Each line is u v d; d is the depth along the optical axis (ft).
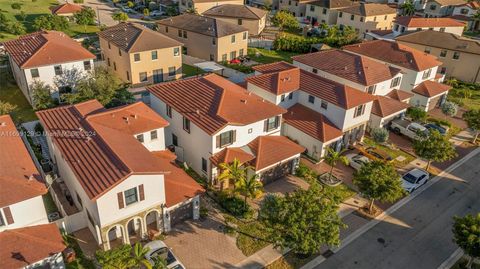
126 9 330.95
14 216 82.69
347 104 131.34
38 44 160.56
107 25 279.90
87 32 256.52
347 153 139.54
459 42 214.69
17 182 84.58
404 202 117.19
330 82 144.25
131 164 87.71
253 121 116.67
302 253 91.66
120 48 181.16
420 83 176.45
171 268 85.20
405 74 175.52
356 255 96.12
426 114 163.43
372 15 288.30
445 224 108.88
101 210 83.25
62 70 156.04
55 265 82.48
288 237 85.15
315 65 170.09
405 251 98.58
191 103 123.34
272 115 121.60
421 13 361.10
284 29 302.45
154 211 96.89
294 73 154.20
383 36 254.68
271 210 88.63
